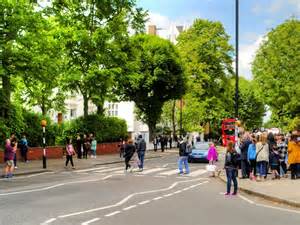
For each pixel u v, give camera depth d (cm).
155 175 2989
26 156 3850
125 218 1341
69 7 4800
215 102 7562
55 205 1605
